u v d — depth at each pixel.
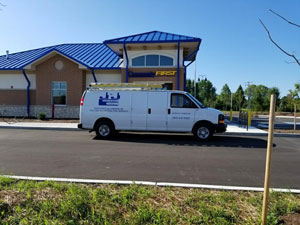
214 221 2.71
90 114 9.49
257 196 3.48
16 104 18.59
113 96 9.45
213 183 4.30
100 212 2.90
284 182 4.43
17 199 3.13
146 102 9.27
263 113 35.66
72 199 3.14
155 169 5.18
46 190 3.52
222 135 10.73
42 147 7.53
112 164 5.56
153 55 16.58
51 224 2.65
